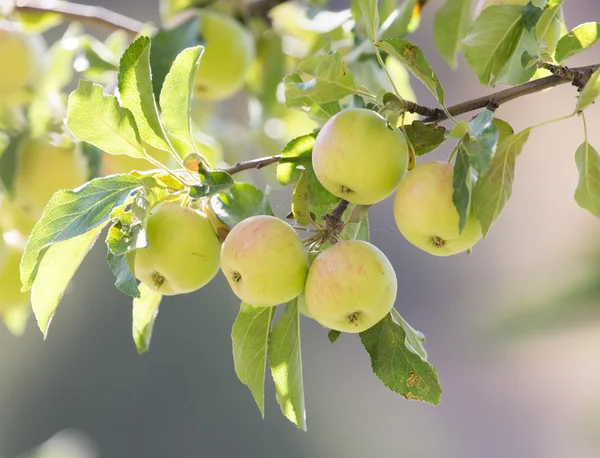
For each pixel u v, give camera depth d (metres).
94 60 2.27
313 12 2.22
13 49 2.24
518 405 4.13
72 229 1.84
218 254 1.89
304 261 1.86
